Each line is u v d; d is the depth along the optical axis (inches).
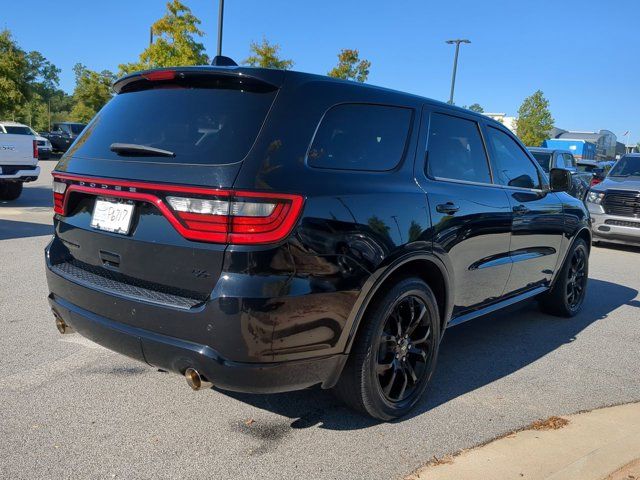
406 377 134.9
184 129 114.5
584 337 203.3
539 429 131.0
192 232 103.0
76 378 148.3
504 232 166.9
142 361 113.3
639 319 229.8
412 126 141.3
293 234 103.5
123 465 111.2
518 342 195.2
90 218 123.9
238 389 105.5
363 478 110.1
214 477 108.6
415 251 127.0
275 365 104.6
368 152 126.9
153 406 135.3
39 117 2640.3
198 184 102.8
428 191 136.4
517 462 116.3
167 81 125.3
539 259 194.4
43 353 163.3
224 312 100.0
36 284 235.3
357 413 135.6
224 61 131.9
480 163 165.6
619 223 409.4
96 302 117.1
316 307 107.0
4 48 1015.0
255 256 100.3
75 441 118.8
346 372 123.0
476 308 165.6
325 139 116.6
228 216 100.6
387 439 124.9
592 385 160.1
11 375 148.3
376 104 132.3
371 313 121.8
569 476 112.2
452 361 174.7
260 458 115.6
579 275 232.4
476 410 140.9
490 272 164.1
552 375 166.4
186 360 104.7
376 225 118.0
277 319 102.2
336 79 126.0
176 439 121.3
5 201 509.0
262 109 111.1
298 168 108.4
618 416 139.6
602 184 433.1
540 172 200.1
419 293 131.9
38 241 326.3
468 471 112.6
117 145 118.5
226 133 109.1
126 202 114.7
